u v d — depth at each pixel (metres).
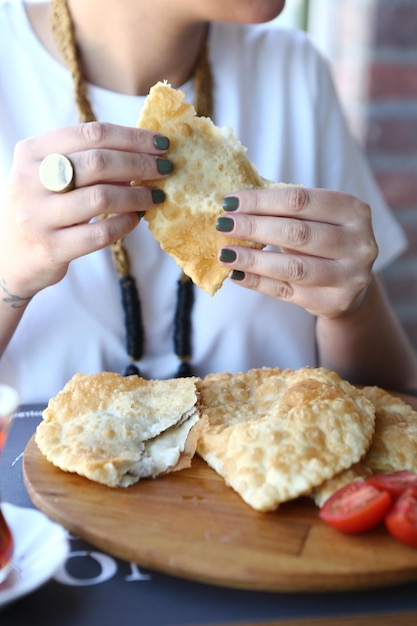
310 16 1.52
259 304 1.02
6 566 0.57
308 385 0.71
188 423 0.73
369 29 1.39
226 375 0.81
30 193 0.76
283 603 0.58
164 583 0.59
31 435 0.80
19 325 0.98
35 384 1.00
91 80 0.99
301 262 0.77
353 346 0.99
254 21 0.89
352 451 0.66
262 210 0.75
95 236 0.76
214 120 1.04
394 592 0.59
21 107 0.99
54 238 0.76
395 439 0.70
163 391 0.76
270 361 1.04
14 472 0.72
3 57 0.99
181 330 1.00
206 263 0.77
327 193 0.77
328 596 0.58
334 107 1.12
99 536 0.61
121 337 1.00
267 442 0.67
